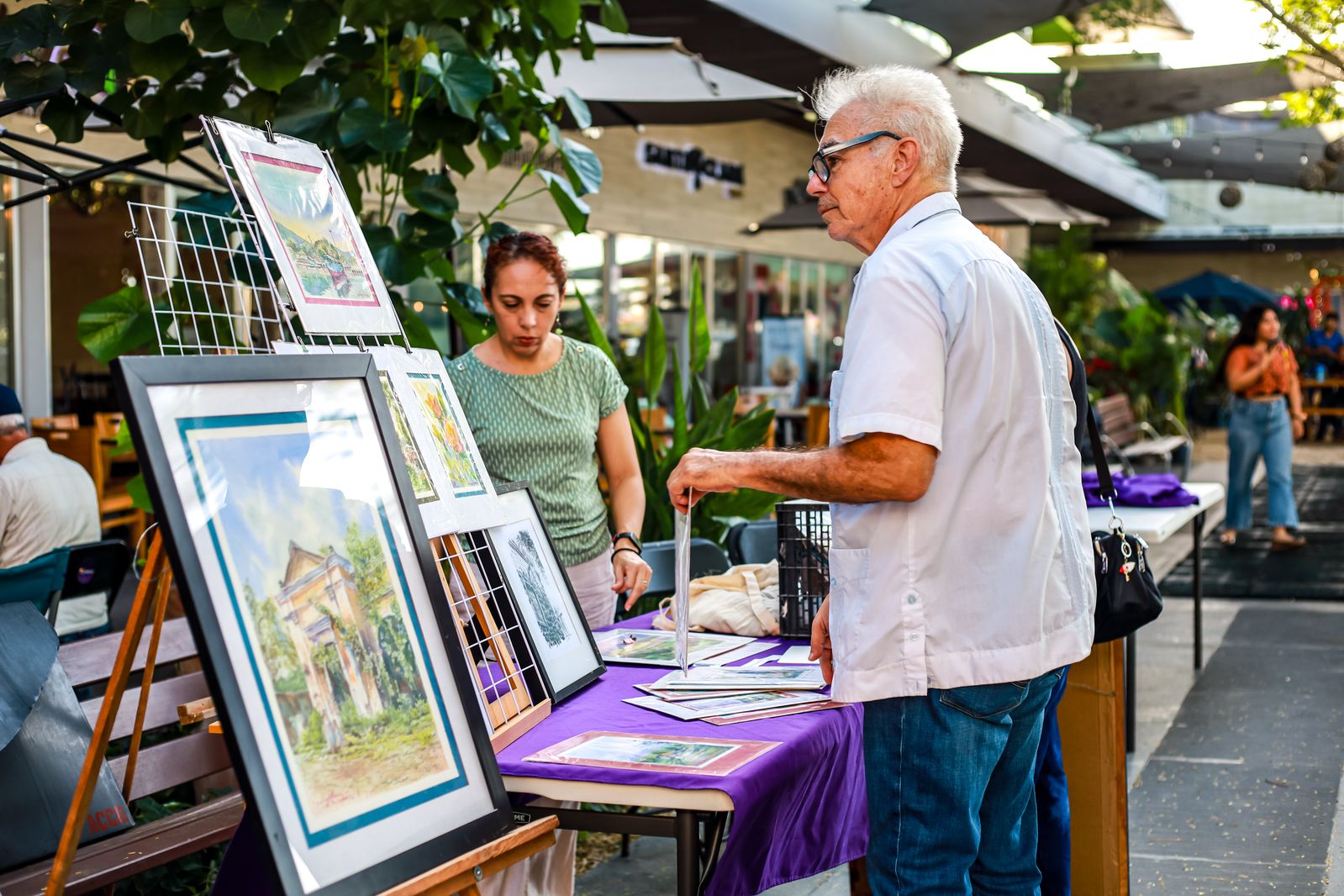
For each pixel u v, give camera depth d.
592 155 4.22
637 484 3.73
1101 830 3.08
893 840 2.16
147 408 1.63
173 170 8.94
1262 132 13.97
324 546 1.84
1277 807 4.30
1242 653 6.52
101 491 7.38
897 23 8.68
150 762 3.08
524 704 2.39
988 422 2.08
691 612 3.41
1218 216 29.09
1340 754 4.86
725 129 16.72
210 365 1.74
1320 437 21.89
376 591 1.91
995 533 2.09
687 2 6.07
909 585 2.09
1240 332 9.49
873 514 2.11
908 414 2.00
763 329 17.59
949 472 2.08
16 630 2.86
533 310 3.35
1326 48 7.12
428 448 2.36
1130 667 4.95
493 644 2.38
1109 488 2.86
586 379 3.61
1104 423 11.55
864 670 2.10
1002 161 13.47
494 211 4.15
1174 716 5.43
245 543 1.70
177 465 1.64
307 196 2.31
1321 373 21.97
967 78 10.60
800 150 19.06
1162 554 9.48
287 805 1.62
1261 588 8.09
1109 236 29.64
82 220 8.63
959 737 2.10
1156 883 3.68
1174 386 16.95
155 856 2.68
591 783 2.08
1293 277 31.00
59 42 3.45
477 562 2.56
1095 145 15.68
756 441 5.30
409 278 3.83
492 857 1.86
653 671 2.91
